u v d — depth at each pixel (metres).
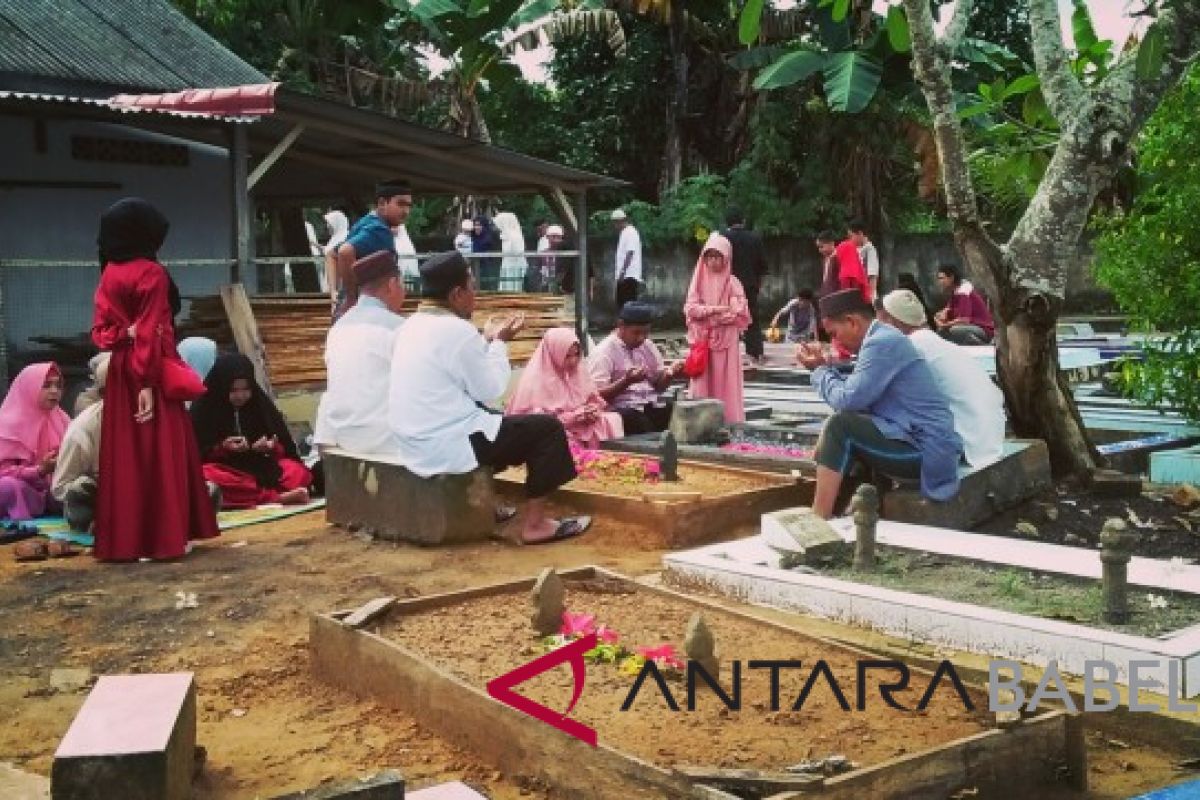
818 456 7.14
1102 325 25.33
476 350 7.59
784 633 5.16
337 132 13.66
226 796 4.16
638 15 23.89
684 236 24.92
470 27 20.59
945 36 8.27
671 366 11.43
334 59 24.11
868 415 7.09
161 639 5.97
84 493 8.10
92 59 15.31
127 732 3.68
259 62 23.91
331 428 8.29
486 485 7.66
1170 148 8.48
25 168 14.70
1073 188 8.12
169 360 7.48
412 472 7.62
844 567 6.23
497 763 4.28
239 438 9.02
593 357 10.55
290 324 12.08
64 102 11.91
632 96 26.91
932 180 23.06
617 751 3.81
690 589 6.35
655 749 3.96
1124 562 5.13
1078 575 5.87
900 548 6.47
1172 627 5.04
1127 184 10.27
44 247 14.91
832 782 3.54
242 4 22.09
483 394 7.68
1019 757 3.94
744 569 6.15
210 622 6.22
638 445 9.49
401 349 7.70
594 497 7.98
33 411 8.98
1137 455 10.02
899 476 7.13
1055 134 9.98
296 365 12.00
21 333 14.60
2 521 8.62
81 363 13.25
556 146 27.27
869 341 7.03
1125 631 4.99
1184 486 8.30
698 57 26.64
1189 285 8.45
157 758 3.54
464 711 4.45
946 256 28.34
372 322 8.36
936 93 8.26
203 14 21.80
